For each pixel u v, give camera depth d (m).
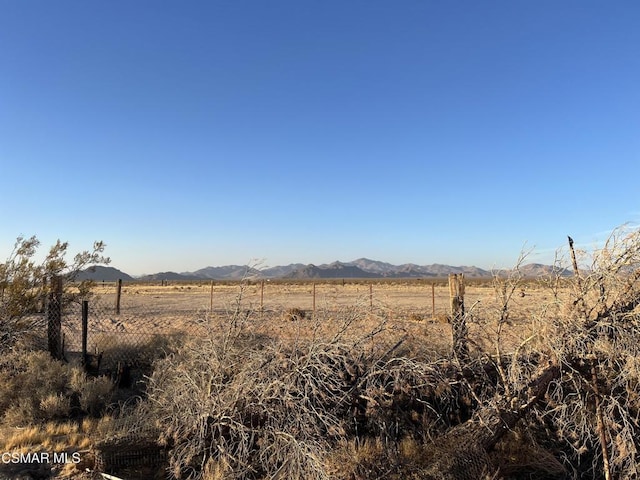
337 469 4.56
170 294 42.44
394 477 4.58
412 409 5.93
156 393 6.86
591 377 5.69
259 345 6.48
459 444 5.00
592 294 5.87
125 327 16.03
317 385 5.36
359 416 5.67
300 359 5.45
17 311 9.50
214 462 5.17
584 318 5.74
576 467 5.80
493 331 6.32
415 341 6.68
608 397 5.50
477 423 5.45
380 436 5.13
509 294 5.91
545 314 5.78
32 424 6.98
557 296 5.89
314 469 4.56
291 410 5.15
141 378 8.98
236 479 4.98
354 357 5.86
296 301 28.39
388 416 5.57
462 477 4.68
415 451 5.18
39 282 9.95
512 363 5.58
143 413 6.51
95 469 5.38
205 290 53.84
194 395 5.62
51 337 9.33
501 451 5.64
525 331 6.01
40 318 10.06
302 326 7.15
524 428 5.98
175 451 5.34
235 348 6.18
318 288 50.59
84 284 10.62
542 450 5.75
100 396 7.75
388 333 6.58
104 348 10.16
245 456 5.08
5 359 8.52
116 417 7.28
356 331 6.52
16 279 9.66
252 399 5.39
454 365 6.14
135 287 69.44
